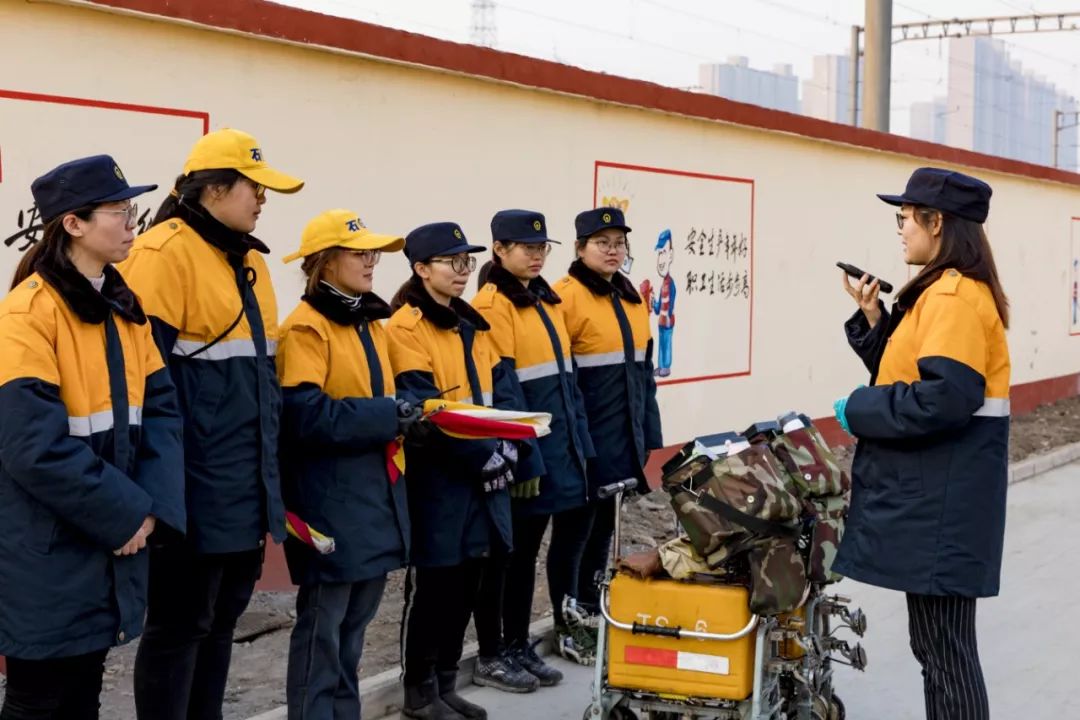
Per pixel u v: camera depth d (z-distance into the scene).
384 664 5.83
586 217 6.21
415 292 5.09
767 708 4.66
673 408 10.03
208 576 4.05
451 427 4.55
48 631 3.39
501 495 5.17
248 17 6.29
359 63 7.02
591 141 8.92
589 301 6.23
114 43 5.80
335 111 6.89
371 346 4.62
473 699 5.64
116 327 3.63
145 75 5.94
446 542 5.03
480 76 7.76
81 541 3.45
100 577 3.47
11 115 5.43
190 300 3.96
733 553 4.51
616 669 4.68
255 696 5.34
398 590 6.99
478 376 5.25
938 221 4.38
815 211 11.83
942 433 4.28
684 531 4.80
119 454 3.58
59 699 3.54
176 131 6.09
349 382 4.49
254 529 4.06
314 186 6.80
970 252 4.34
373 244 4.41
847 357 12.49
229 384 4.02
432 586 5.11
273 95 6.55
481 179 7.95
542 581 7.43
